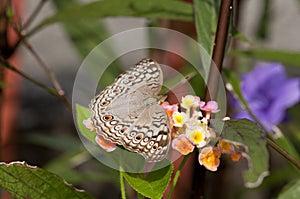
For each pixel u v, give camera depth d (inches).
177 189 21.8
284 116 28.5
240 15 27.2
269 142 17.4
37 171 16.9
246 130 16.7
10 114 28.3
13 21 22.5
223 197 27.5
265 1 30.1
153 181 16.8
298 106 28.9
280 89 28.2
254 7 40.4
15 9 25.8
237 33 19.4
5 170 16.8
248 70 30.1
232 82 21.4
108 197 38.1
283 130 28.6
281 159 33.8
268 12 30.2
